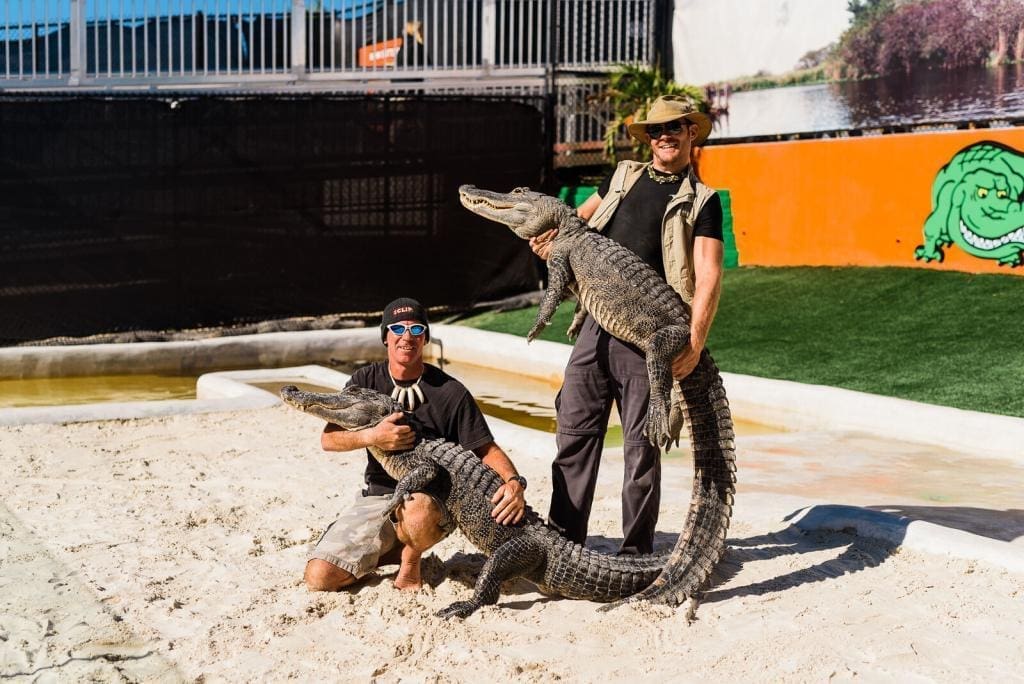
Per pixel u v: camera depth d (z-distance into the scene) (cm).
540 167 1642
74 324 1384
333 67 1761
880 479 744
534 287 1642
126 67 1736
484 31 1758
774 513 630
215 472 739
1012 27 1293
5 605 489
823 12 1555
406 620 473
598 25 1784
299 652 441
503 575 486
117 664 428
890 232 1418
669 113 508
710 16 1742
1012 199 1259
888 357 1089
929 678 416
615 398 529
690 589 489
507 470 502
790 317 1293
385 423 485
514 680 414
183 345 1270
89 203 1377
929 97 1411
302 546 580
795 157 1541
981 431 836
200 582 523
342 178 1507
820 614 480
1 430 850
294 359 1327
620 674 422
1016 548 542
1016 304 1170
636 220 525
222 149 1440
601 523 620
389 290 1548
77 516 629
